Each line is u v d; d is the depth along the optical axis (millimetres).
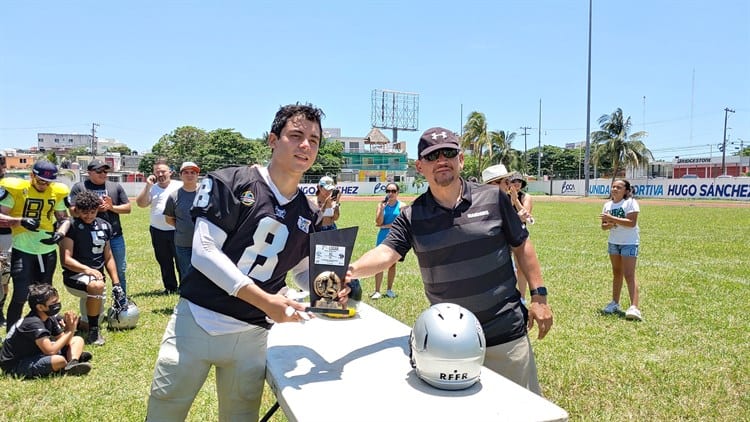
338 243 2127
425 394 1808
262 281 2162
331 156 73312
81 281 5133
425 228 2512
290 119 2086
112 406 3789
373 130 91000
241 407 2285
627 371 4441
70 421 3545
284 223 2141
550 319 2471
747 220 20406
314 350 2357
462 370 1800
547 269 9492
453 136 2488
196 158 65875
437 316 1863
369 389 1859
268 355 2293
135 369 4527
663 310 6547
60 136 115500
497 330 2490
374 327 2781
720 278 8672
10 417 3588
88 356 4711
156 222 7371
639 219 21031
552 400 3893
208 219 2000
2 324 5859
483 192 2564
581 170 82250
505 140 62812
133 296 7328
